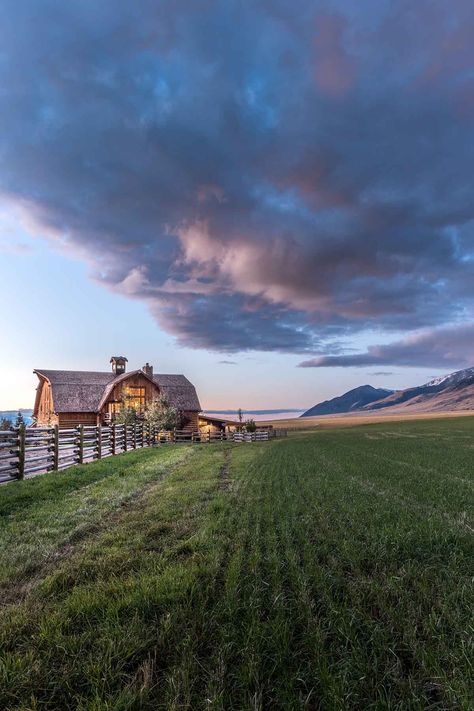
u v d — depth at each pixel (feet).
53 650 10.69
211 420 198.90
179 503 29.71
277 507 27.53
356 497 31.40
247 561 17.08
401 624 11.41
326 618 11.96
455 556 17.01
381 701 8.42
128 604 12.90
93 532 22.98
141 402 155.22
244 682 9.12
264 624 11.48
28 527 23.07
